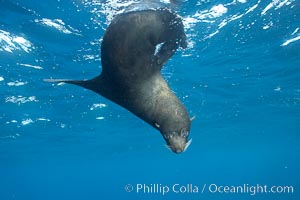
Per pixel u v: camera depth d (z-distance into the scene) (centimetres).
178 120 436
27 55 1351
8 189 12438
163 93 449
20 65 1445
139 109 443
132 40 418
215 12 1059
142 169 8638
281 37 1371
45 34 1177
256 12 1133
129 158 5881
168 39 487
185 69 1628
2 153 3894
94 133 3222
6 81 1619
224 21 1144
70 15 1023
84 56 1358
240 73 1794
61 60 1404
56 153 4394
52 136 3173
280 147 5975
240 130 3841
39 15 1051
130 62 419
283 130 3984
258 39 1362
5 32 1178
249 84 2009
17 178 7969
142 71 434
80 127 2870
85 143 3784
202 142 4628
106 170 7950
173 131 433
